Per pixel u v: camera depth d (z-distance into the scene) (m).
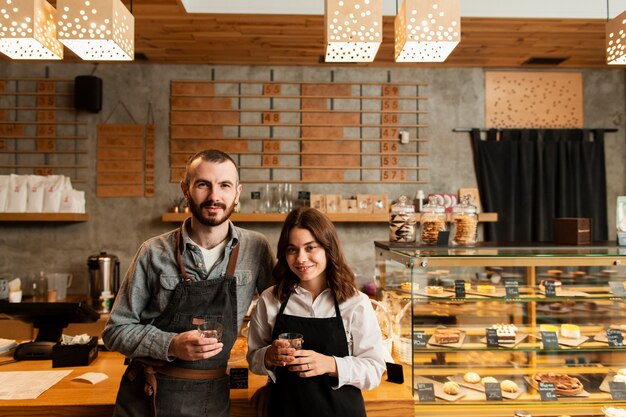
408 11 2.23
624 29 2.49
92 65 4.48
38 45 2.36
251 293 1.84
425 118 4.66
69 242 4.42
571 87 4.71
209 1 3.40
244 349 2.27
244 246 1.84
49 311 2.35
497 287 2.36
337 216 4.29
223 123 4.53
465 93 4.67
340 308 1.73
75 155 4.46
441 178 4.64
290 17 3.46
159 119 4.52
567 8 3.49
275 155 4.55
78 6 2.22
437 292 2.30
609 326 2.42
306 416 1.61
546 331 2.38
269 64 4.55
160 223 4.46
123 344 1.64
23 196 4.09
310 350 1.63
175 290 1.71
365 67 4.63
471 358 2.34
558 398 2.25
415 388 2.23
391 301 2.46
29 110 4.44
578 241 2.60
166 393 1.65
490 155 4.59
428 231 2.54
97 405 1.82
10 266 4.38
